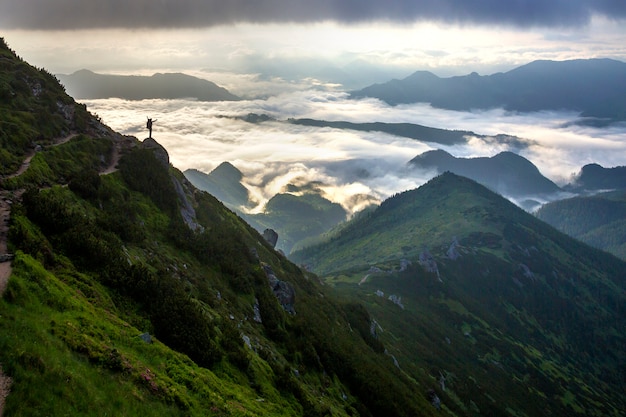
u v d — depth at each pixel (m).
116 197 63.31
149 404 27.20
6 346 23.48
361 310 131.50
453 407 126.50
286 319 74.25
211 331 45.78
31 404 21.39
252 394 40.31
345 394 68.94
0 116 64.81
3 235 35.75
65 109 79.50
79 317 30.86
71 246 40.19
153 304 40.81
